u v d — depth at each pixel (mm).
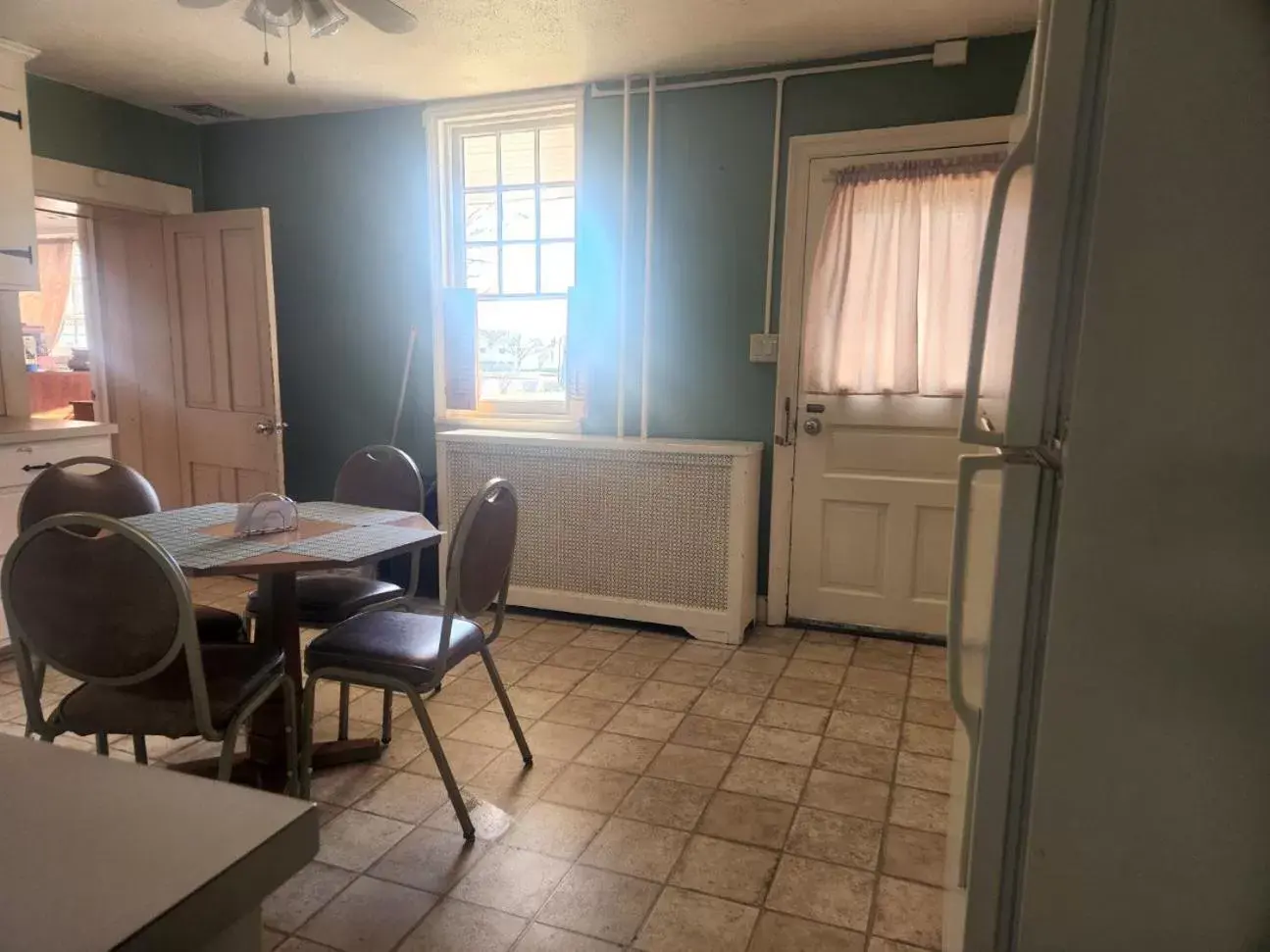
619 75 3447
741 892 1830
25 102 3133
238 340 3885
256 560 1899
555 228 3814
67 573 1573
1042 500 1011
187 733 1750
